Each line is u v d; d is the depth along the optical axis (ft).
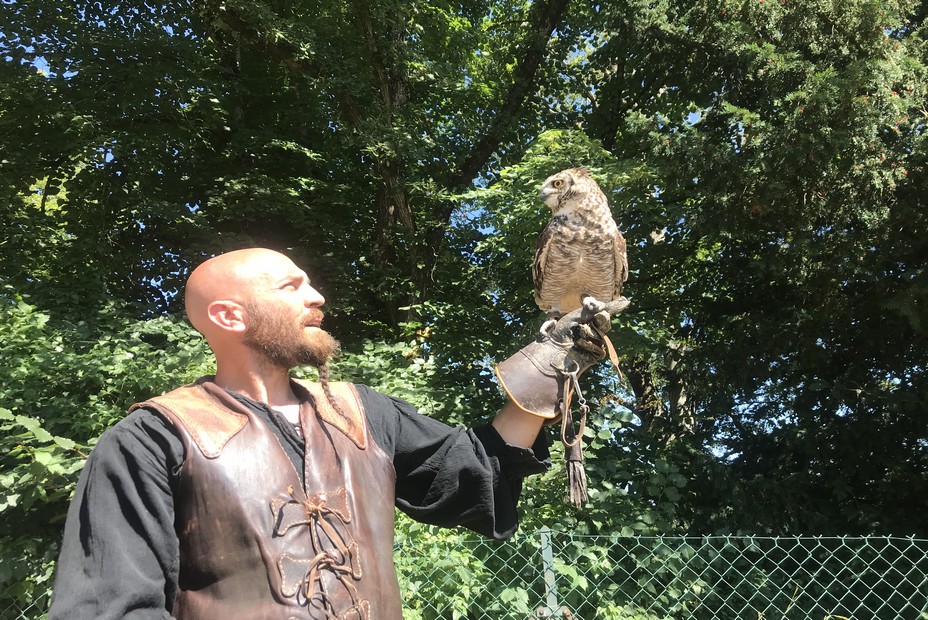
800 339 27.76
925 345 26.48
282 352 5.12
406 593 14.26
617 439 22.88
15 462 14.10
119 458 4.42
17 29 26.58
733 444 29.63
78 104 26.94
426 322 28.86
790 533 23.39
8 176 25.72
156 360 18.15
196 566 4.35
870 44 24.08
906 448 26.27
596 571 17.63
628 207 26.55
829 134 22.17
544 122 38.91
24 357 16.63
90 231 27.45
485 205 27.55
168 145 29.50
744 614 20.36
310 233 29.76
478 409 22.15
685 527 21.77
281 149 31.94
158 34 27.89
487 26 40.37
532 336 24.99
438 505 5.62
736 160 24.66
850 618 17.90
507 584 16.22
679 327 32.40
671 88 36.83
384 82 31.83
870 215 23.47
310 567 4.41
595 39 38.93
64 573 4.09
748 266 29.09
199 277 5.29
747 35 25.50
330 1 32.27
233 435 4.65
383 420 5.69
